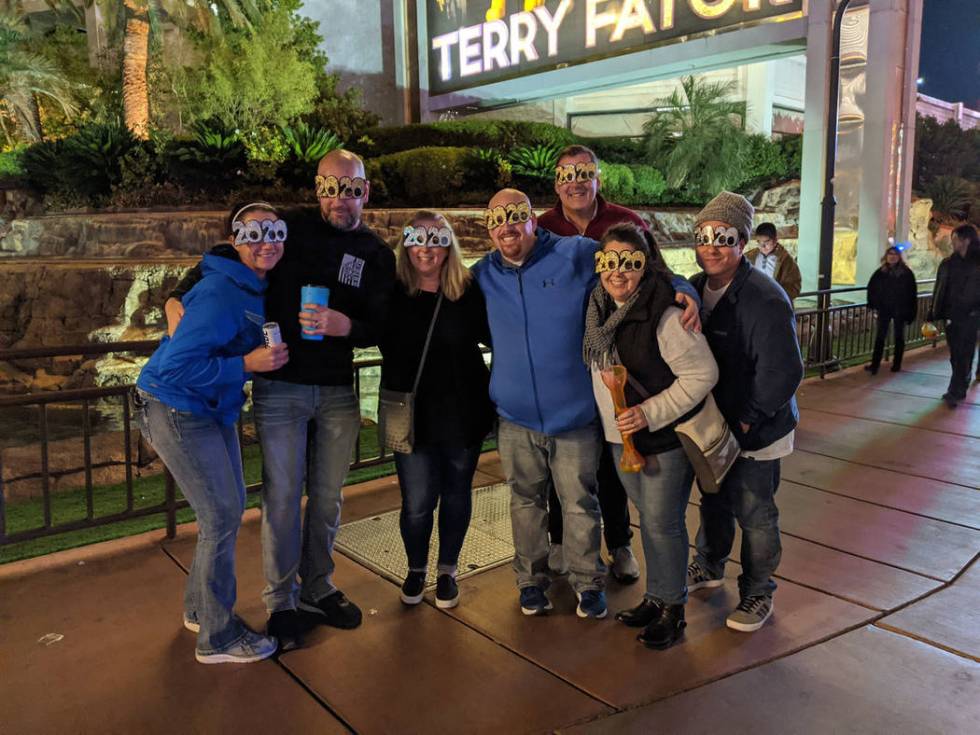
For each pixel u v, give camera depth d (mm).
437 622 3273
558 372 3072
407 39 23375
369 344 3141
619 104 25641
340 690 2768
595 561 3262
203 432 2822
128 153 16062
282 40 18219
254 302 2822
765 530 3133
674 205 18969
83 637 3135
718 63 15703
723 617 3307
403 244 3166
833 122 9906
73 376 9195
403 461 3283
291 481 3047
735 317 2916
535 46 18625
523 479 3291
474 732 2520
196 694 2742
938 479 5230
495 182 15391
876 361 9133
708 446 2852
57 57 24906
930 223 22234
